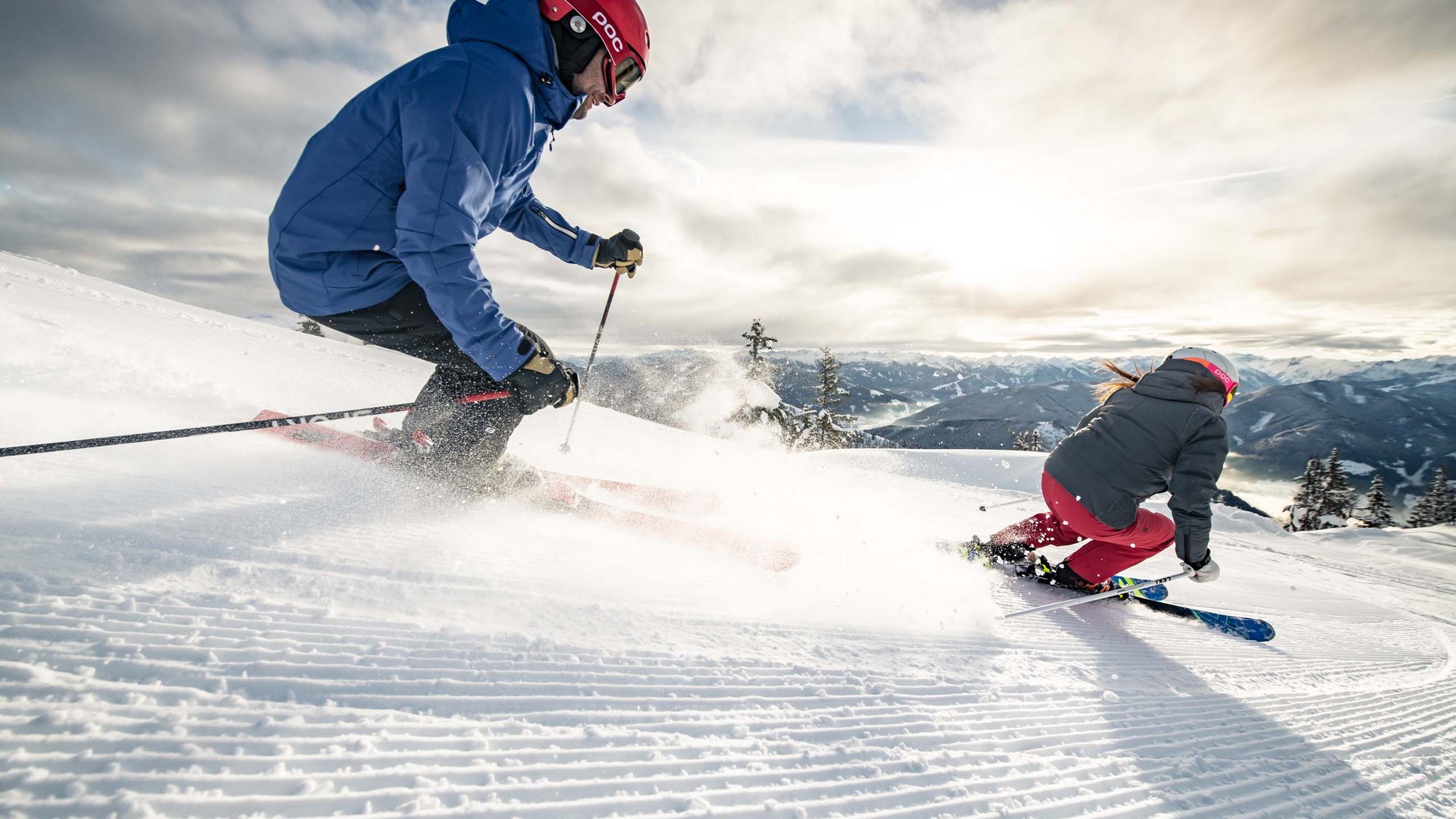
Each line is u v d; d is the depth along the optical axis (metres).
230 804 0.83
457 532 2.04
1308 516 47.25
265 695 1.06
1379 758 1.80
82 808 0.77
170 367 3.37
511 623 1.51
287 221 1.96
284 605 1.37
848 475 9.07
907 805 1.12
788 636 1.82
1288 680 2.47
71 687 0.97
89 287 7.88
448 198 1.81
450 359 2.33
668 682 1.40
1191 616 3.16
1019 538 3.37
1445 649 3.99
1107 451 2.79
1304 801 1.45
